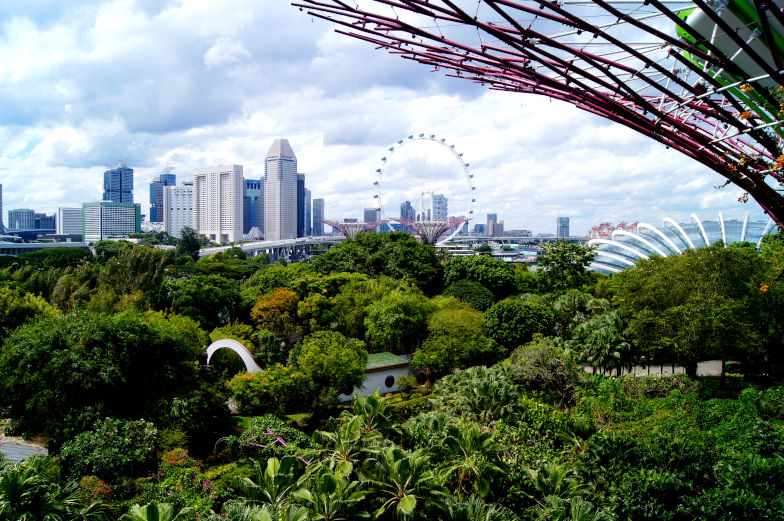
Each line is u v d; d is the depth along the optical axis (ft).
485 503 57.36
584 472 67.87
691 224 302.86
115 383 88.43
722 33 45.68
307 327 167.02
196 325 143.95
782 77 40.96
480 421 89.20
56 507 51.13
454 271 216.95
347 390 130.41
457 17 41.39
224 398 107.34
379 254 221.05
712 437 70.18
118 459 71.36
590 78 46.39
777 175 57.41
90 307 150.61
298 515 47.32
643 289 130.21
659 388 104.17
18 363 86.12
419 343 163.84
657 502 55.52
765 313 129.49
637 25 41.60
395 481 54.70
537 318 154.51
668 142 60.08
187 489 66.18
